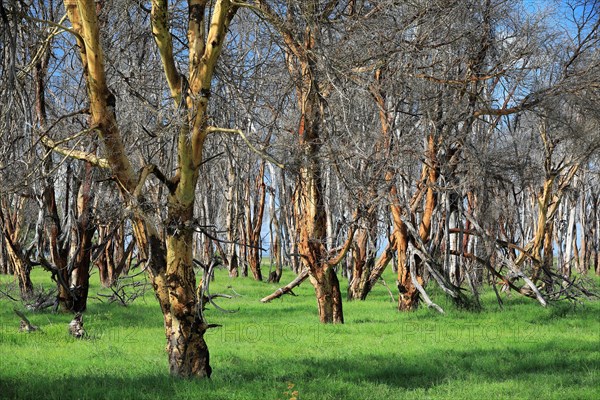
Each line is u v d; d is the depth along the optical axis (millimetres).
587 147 29453
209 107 16500
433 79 21797
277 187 50719
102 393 11984
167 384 12641
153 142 15562
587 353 17438
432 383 13609
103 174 14586
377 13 18172
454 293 27438
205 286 14414
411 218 28141
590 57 25219
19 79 13719
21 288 27859
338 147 17312
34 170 13281
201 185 41281
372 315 26594
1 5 11789
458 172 27375
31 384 12555
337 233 23578
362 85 16594
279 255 46812
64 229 25578
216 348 17594
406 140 24516
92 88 13086
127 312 25766
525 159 30578
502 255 29891
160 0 13102
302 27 16250
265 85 18688
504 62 23141
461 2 20844
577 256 57719
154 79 17594
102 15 17234
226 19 13664
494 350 17750
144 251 14547
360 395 12391
